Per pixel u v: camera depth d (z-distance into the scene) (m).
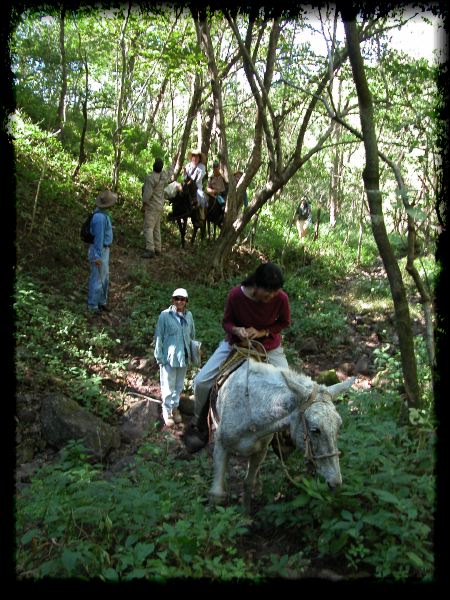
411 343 6.20
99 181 17.11
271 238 18.48
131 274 13.41
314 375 10.31
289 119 21.64
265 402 4.77
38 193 13.58
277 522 4.94
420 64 8.69
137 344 10.54
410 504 4.29
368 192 5.90
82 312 11.09
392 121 9.96
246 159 24.69
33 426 7.61
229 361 5.45
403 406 6.59
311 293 14.34
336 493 4.55
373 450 4.94
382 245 6.10
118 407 8.70
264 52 18.27
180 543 4.33
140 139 23.19
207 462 6.59
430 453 4.96
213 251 15.80
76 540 4.37
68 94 22.33
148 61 15.65
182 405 8.70
